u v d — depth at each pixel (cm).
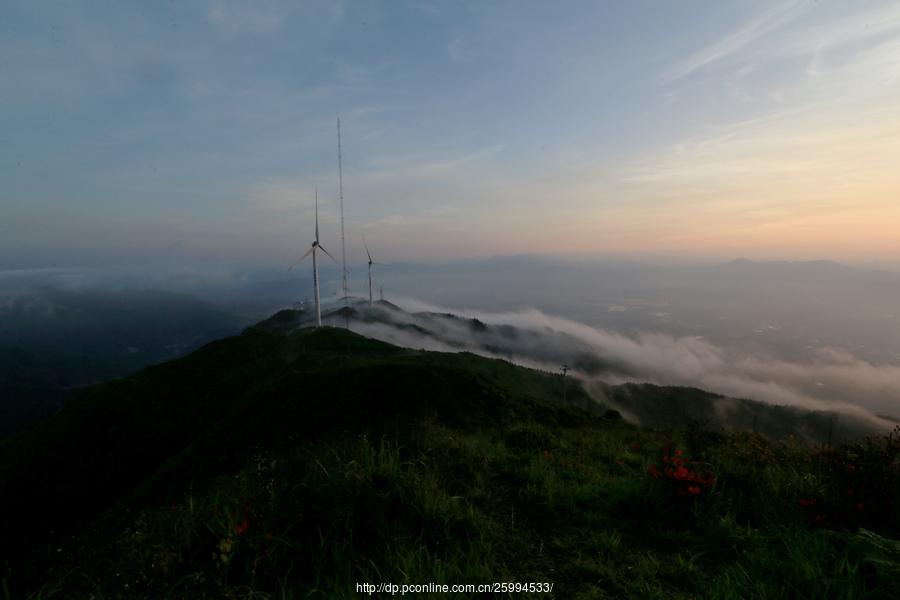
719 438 1095
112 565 477
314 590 400
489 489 671
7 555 3108
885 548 451
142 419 5134
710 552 507
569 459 847
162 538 513
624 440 1201
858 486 588
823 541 488
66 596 444
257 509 531
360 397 2980
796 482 649
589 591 424
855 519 552
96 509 3734
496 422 2367
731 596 405
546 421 2528
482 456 796
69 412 5178
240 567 455
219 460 2650
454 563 450
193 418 5272
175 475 2925
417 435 831
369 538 498
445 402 2700
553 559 486
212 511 554
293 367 5731
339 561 450
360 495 539
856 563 436
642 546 519
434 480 605
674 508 595
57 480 4022
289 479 615
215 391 5881
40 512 3622
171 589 418
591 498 640
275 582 437
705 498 604
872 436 653
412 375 3128
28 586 483
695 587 436
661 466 666
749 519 567
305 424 2734
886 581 416
